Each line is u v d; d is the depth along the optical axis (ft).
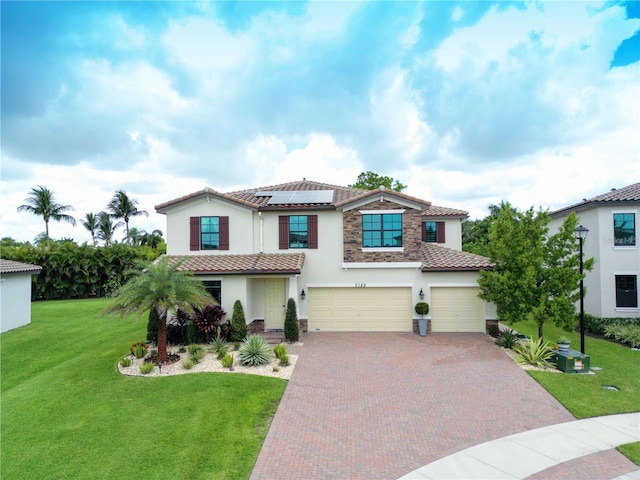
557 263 52.70
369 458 26.84
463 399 37.24
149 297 45.24
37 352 56.80
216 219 68.44
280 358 48.06
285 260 63.77
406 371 45.16
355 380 42.27
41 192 161.38
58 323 75.87
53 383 42.42
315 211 67.72
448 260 66.49
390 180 167.02
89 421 33.09
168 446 28.71
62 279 117.80
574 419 33.06
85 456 27.73
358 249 66.49
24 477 25.35
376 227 66.59
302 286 67.15
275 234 68.33
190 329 56.49
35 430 31.83
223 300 61.82
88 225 181.06
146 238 198.49
